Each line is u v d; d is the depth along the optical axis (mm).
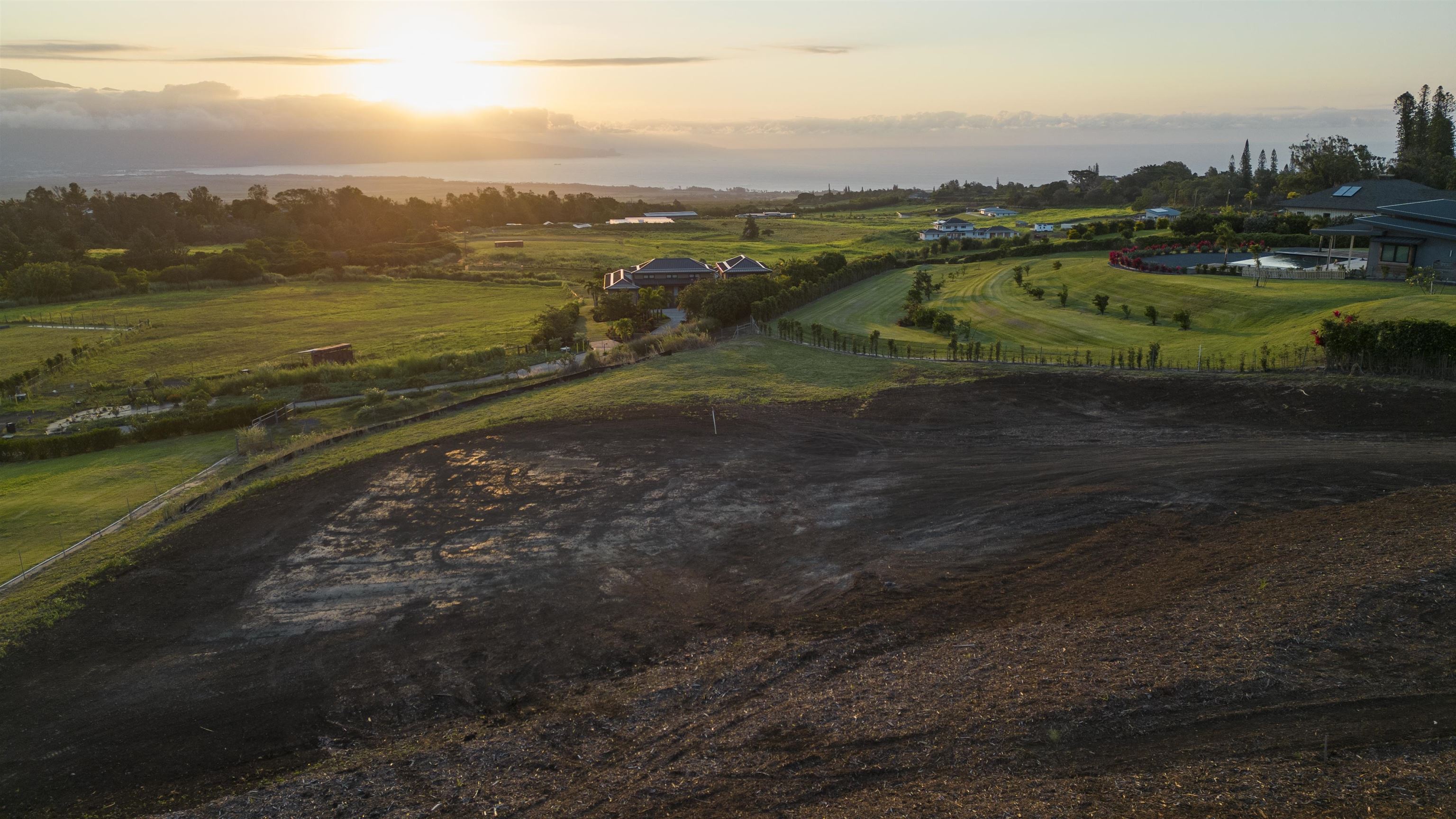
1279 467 23297
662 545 22312
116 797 14016
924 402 34344
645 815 11719
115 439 39281
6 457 37406
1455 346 30016
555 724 14789
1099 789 10500
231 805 13266
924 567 19641
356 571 21938
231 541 24375
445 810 12602
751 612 18344
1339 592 14547
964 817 10320
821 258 82062
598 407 36000
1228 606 15031
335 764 14359
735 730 13727
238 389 51500
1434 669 12102
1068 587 17672
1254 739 11117
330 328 77812
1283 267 58812
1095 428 30297
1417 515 18000
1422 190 82000
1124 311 54844
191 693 16969
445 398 41562
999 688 13453
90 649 18969
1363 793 9680
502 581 20828
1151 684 12672
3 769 14930
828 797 11414
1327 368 33031
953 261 92438
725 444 30547
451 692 16250
